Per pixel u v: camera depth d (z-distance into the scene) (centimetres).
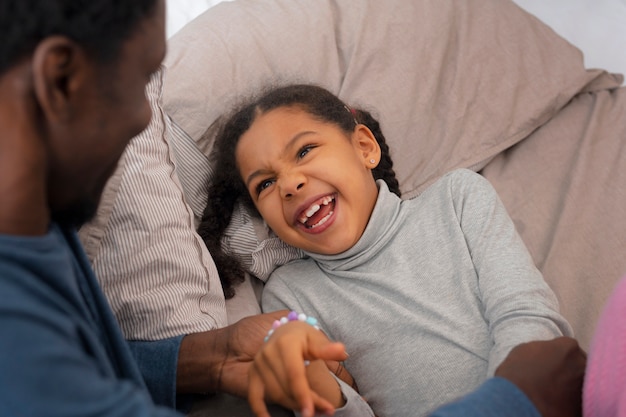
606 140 136
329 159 117
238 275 123
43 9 50
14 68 51
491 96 142
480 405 65
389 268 116
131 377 78
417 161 138
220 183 127
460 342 104
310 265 126
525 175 136
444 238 115
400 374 107
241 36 138
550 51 149
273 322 96
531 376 77
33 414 49
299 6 146
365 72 142
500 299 102
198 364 95
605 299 116
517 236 112
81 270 75
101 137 57
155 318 99
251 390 80
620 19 175
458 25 150
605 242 122
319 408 77
